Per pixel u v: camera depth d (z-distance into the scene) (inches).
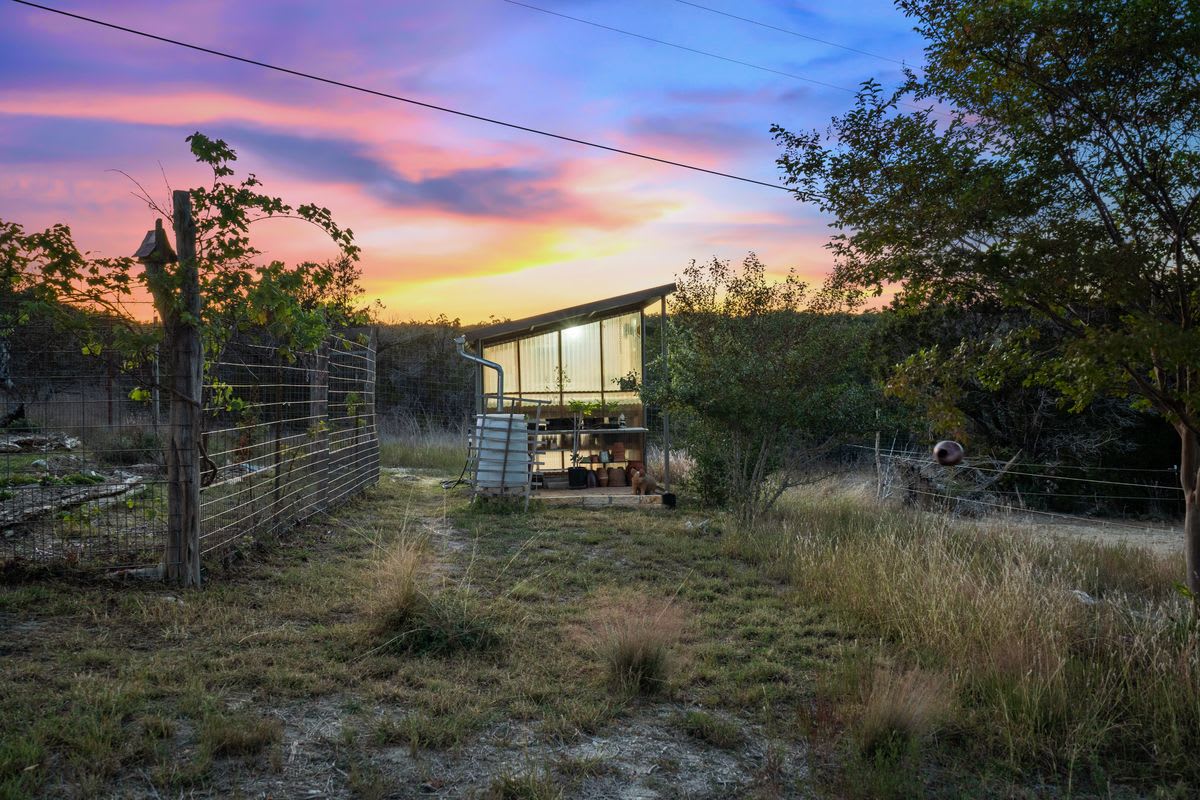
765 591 305.9
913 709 177.2
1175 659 215.9
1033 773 169.0
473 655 216.4
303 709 176.4
